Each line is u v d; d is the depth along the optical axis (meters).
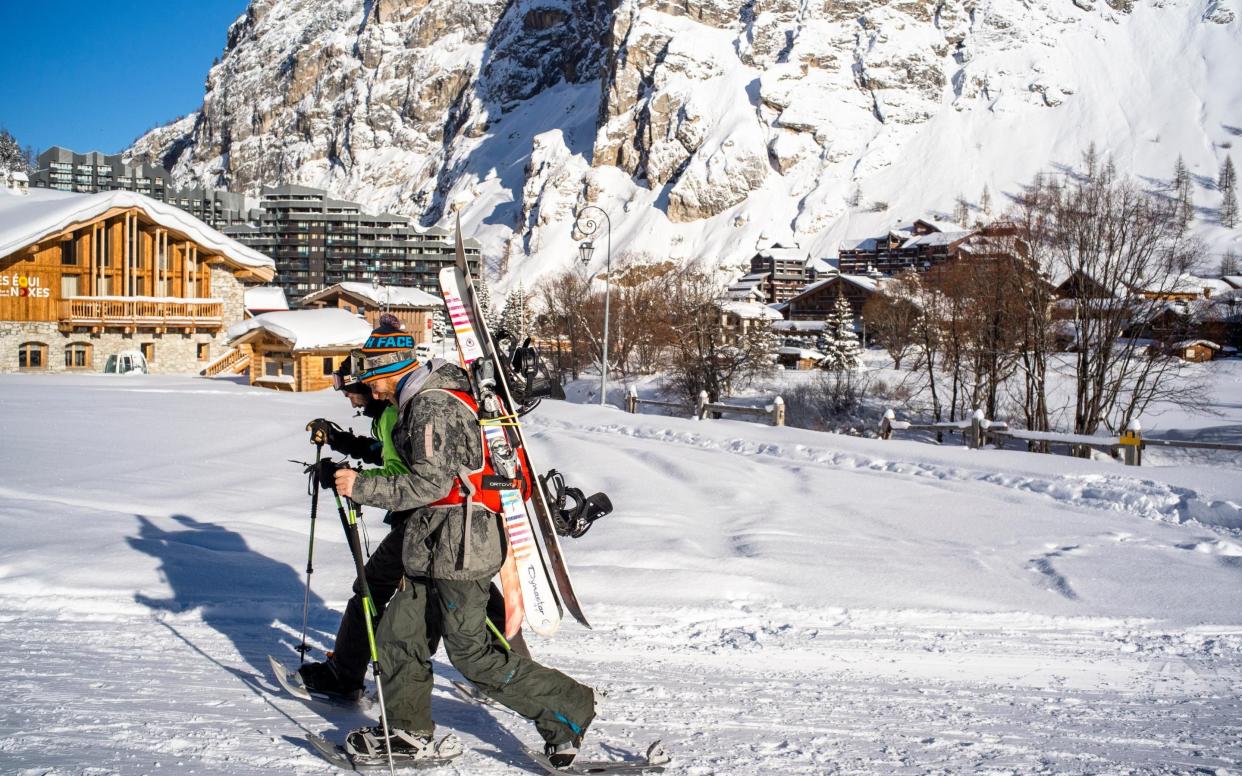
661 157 191.75
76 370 39.69
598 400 49.09
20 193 45.66
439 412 3.41
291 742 3.63
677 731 4.05
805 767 3.62
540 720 3.45
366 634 4.00
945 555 8.31
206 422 19.02
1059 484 12.09
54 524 7.89
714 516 9.95
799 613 6.47
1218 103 176.50
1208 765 3.77
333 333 31.78
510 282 180.50
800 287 137.50
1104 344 29.36
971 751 3.88
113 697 4.09
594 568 7.19
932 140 182.00
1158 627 6.36
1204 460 27.53
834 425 39.88
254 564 6.98
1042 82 186.38
